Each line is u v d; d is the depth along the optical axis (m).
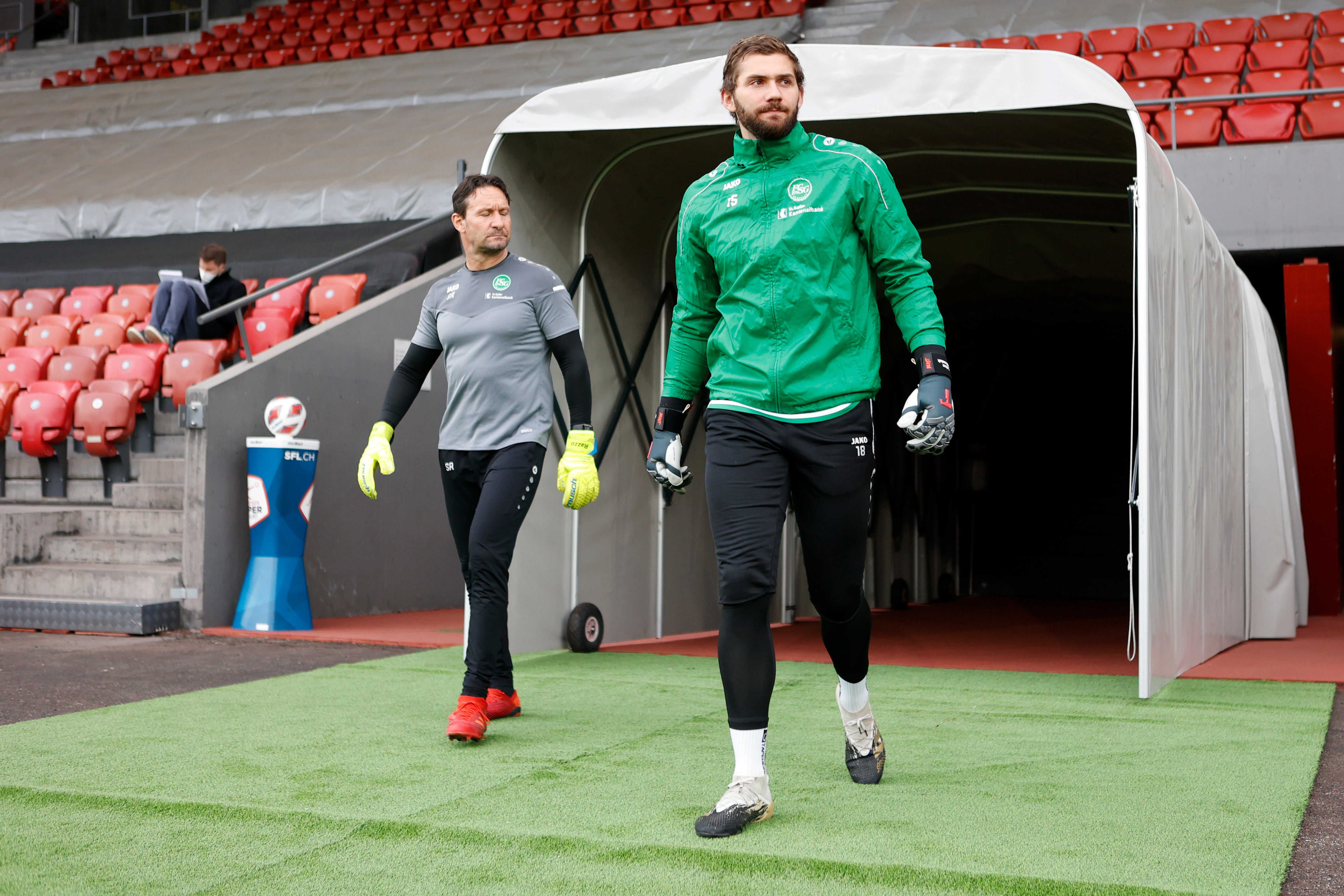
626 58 15.59
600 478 5.32
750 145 2.28
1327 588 7.65
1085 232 6.36
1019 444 11.34
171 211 11.73
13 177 13.61
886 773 2.66
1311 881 1.89
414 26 18.14
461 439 3.25
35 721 3.29
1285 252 8.48
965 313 9.17
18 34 21.03
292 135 14.16
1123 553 10.90
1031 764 2.76
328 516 6.63
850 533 2.29
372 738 3.06
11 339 8.71
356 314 6.91
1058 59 3.88
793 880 1.88
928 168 5.11
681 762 2.77
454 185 10.93
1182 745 3.00
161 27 20.31
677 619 5.91
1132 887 1.81
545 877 1.90
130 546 6.23
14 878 1.88
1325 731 3.20
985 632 6.66
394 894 1.81
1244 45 11.63
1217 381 5.18
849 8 15.95
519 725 3.28
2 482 7.37
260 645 5.24
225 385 5.91
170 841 2.10
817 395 2.23
